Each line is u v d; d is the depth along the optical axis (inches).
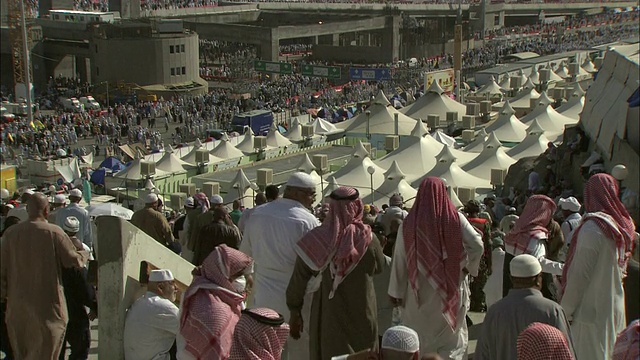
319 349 317.1
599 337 330.6
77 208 504.1
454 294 308.3
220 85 5088.6
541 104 2033.7
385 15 6240.2
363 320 307.7
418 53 5885.8
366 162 1521.9
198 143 2113.7
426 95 2439.7
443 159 1478.8
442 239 307.9
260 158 2146.9
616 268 329.1
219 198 563.5
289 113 3501.5
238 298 313.4
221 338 302.4
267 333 273.1
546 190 1024.2
